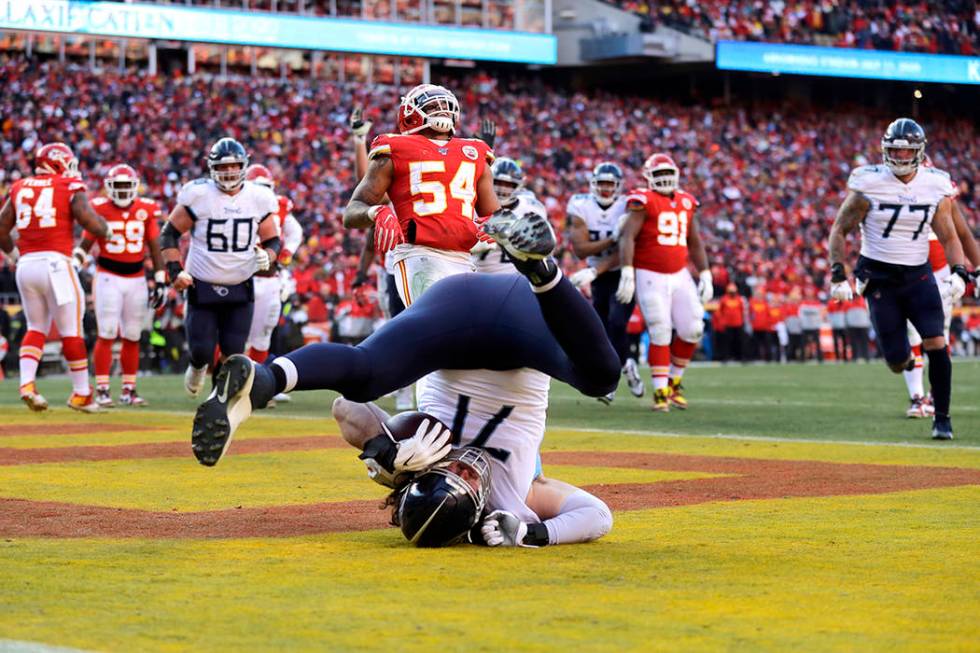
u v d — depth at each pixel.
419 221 21.33
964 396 46.97
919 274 31.47
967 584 13.25
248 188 36.84
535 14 114.50
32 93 93.88
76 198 38.44
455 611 11.92
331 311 78.12
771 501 19.81
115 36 97.62
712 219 108.69
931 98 125.50
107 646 10.63
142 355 70.56
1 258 74.56
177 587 13.05
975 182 122.69
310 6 107.50
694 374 65.88
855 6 121.00
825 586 13.12
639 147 113.38
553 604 12.23
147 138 95.19
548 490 16.22
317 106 103.88
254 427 34.47
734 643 10.76
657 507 19.19
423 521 15.11
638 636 10.98
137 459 26.19
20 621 11.55
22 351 39.44
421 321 15.23
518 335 15.39
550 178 108.19
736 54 114.56
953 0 123.38
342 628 11.24
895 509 18.88
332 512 18.62
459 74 115.00
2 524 17.39
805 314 87.31
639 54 112.50
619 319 44.38
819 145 119.69
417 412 15.64
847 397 46.94
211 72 104.88
